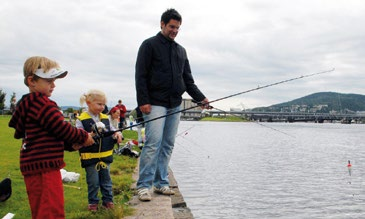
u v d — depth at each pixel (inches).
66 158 404.2
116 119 273.6
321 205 338.0
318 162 678.5
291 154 824.9
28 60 128.4
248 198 351.3
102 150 189.6
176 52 215.5
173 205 223.5
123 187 252.2
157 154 215.5
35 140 125.6
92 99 188.4
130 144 435.8
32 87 129.0
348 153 884.6
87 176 190.4
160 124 211.2
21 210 194.2
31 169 125.4
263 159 699.4
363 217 303.7
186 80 228.5
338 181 470.3
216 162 609.9
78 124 187.0
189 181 424.2
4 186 207.0
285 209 319.6
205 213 294.5
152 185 236.8
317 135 1806.1
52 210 125.9
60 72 129.7
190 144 1003.3
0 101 1775.3
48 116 123.8
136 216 182.4
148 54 207.8
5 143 546.6
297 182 451.5
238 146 998.4
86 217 179.9
